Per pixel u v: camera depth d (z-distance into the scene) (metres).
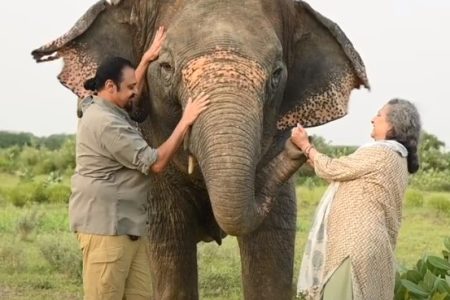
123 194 5.75
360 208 5.81
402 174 5.89
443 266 7.16
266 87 5.86
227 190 5.16
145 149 5.64
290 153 6.02
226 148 5.25
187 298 7.33
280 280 7.12
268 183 6.01
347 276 5.80
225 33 5.80
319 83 6.74
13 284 11.97
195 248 7.41
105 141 5.66
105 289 5.79
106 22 6.54
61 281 12.24
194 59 5.74
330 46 6.78
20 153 54.50
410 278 7.08
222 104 5.43
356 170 5.83
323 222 5.99
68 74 6.36
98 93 5.79
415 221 23.73
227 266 13.40
